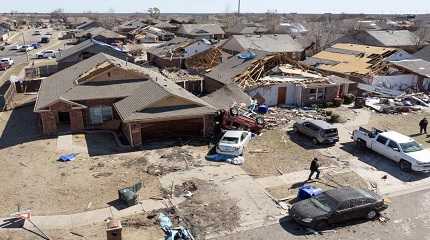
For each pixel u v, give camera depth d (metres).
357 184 24.62
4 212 21.19
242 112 34.56
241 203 22.23
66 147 30.25
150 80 36.78
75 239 18.86
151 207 21.77
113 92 35.03
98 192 23.38
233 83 41.88
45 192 23.34
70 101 32.91
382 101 43.19
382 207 20.84
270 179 25.19
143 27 131.75
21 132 33.84
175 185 24.25
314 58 61.47
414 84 49.66
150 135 31.48
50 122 32.84
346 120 37.81
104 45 56.81
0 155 28.75
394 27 129.38
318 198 20.75
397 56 53.72
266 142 31.64
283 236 19.28
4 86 52.59
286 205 22.05
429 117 39.03
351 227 20.03
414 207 22.05
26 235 19.19
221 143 28.36
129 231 19.50
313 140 31.55
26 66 68.69
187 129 32.31
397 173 26.30
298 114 39.19
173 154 28.92
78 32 119.69
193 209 21.58
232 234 19.42
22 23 189.50
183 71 62.72
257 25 140.88
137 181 24.73
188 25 116.44
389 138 28.05
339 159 28.45
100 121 34.78
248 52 48.97
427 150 27.34
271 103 42.41
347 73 51.16
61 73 43.44
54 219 20.56
